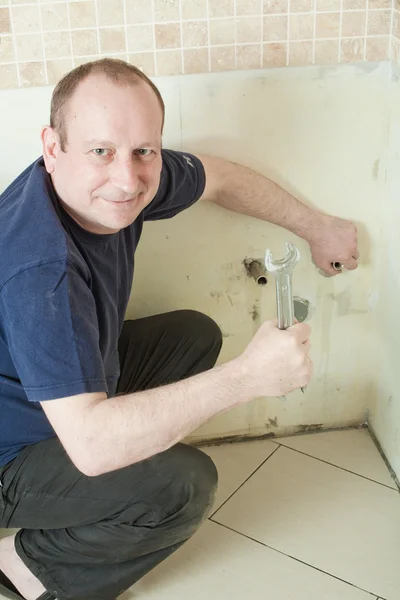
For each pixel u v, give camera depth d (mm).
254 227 1611
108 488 1237
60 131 1101
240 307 1700
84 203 1129
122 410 1063
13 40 1413
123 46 1438
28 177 1238
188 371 1585
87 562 1301
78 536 1275
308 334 1104
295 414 1809
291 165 1561
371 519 1551
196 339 1574
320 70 1486
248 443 1799
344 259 1607
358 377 1786
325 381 1783
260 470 1703
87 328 1062
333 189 1592
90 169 1094
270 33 1447
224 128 1518
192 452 1279
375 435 1788
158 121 1114
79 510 1249
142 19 1416
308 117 1522
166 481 1233
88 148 1079
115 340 1314
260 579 1420
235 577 1427
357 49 1477
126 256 1347
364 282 1694
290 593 1387
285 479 1672
